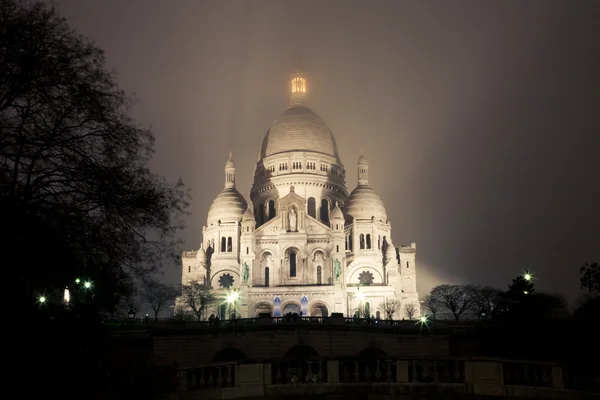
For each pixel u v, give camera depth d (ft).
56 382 134.41
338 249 611.06
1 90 141.38
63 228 140.56
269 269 632.38
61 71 144.97
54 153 145.59
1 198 131.85
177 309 564.71
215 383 148.46
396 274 646.74
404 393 140.87
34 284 143.54
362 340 320.09
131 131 153.69
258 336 314.35
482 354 316.60
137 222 152.25
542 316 342.44
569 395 137.59
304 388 141.90
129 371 148.77
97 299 179.11
